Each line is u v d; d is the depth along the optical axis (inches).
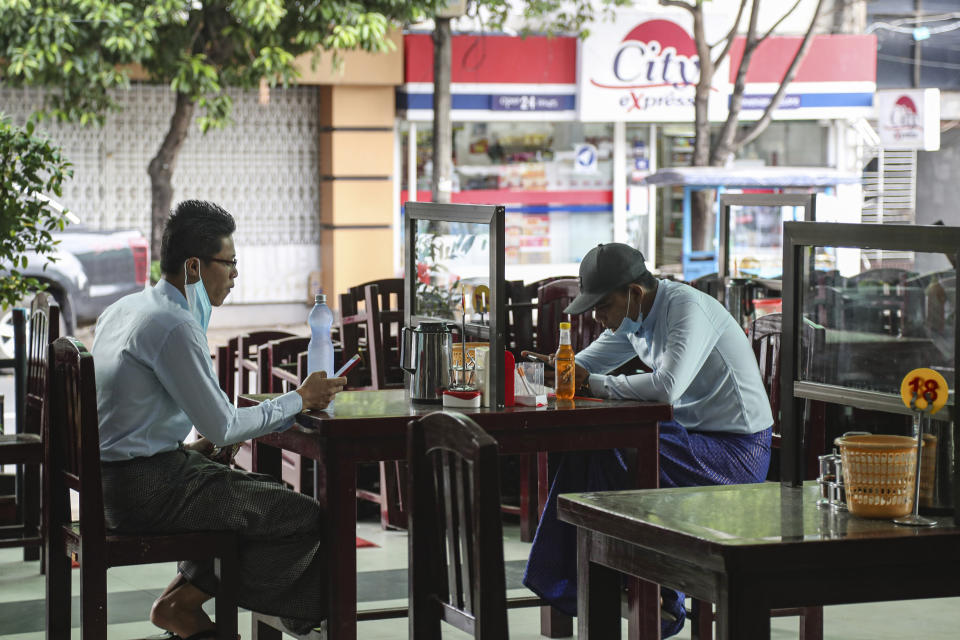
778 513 128.3
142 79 667.4
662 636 189.5
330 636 171.5
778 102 682.8
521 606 197.6
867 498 123.9
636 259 194.9
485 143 748.0
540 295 275.0
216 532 170.4
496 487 120.1
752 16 671.1
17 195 306.0
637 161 771.4
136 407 170.9
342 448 170.2
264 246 706.2
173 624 180.2
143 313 171.9
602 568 138.1
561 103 737.6
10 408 430.0
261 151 701.9
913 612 212.7
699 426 199.3
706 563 116.0
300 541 173.3
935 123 606.9
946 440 126.0
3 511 231.6
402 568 242.4
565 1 733.3
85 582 163.9
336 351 286.5
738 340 199.3
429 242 200.8
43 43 537.3
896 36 790.5
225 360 313.1
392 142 706.2
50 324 213.3
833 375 138.6
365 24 564.4
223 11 591.8
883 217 697.6
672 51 739.4
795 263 141.0
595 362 213.0
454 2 575.2
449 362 185.2
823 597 117.5
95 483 163.9
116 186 673.6
